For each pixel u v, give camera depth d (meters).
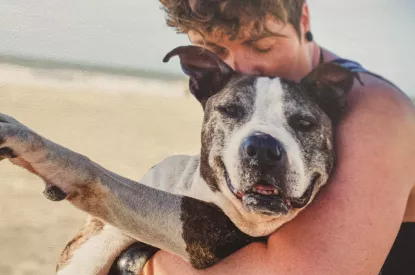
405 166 0.86
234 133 0.90
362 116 0.88
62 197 0.86
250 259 0.88
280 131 0.87
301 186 0.86
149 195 0.90
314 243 0.85
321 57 0.98
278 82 0.91
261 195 0.86
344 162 0.87
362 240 0.85
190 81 0.97
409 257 0.92
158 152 1.53
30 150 0.83
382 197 0.85
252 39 0.94
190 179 0.98
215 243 0.90
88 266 0.97
